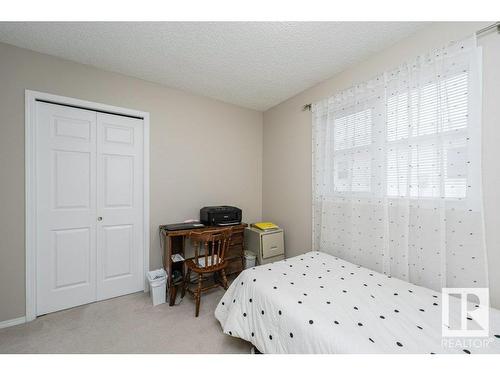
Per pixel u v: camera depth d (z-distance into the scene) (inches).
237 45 69.6
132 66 82.1
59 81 76.0
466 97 52.6
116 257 87.7
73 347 59.0
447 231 55.7
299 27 61.6
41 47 70.5
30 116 71.3
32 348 58.6
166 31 63.2
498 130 48.3
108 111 85.4
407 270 63.3
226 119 117.3
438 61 56.9
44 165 74.6
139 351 57.4
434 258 57.5
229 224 102.7
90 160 82.5
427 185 59.4
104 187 85.4
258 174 130.5
